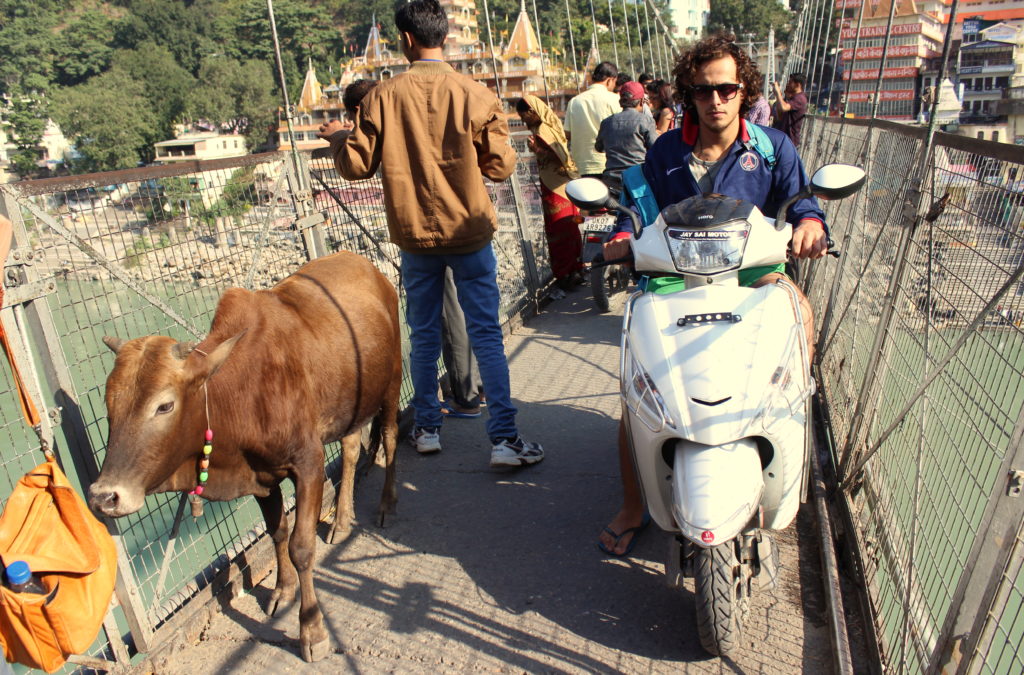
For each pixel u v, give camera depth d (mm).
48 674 2387
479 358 4289
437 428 4684
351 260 3812
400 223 4055
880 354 3436
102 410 2973
